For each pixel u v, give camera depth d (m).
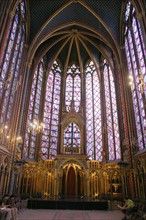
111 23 22.53
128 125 18.56
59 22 23.78
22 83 20.30
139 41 17.41
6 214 8.66
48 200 16.08
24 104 21.14
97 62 28.61
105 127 24.33
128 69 20.55
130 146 17.86
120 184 18.33
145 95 15.59
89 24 24.11
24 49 21.77
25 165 19.31
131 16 19.88
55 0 21.36
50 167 20.12
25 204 15.88
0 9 14.91
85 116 27.06
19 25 19.61
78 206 15.80
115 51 22.88
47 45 26.12
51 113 26.53
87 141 25.34
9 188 16.16
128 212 10.75
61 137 23.55
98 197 18.69
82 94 28.23
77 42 27.67
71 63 30.33
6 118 16.48
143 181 15.12
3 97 15.41
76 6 22.48
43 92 26.78
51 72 28.92
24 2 20.78
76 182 20.72
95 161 20.53
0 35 14.42
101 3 21.50
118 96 22.42
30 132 22.81
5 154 15.55
